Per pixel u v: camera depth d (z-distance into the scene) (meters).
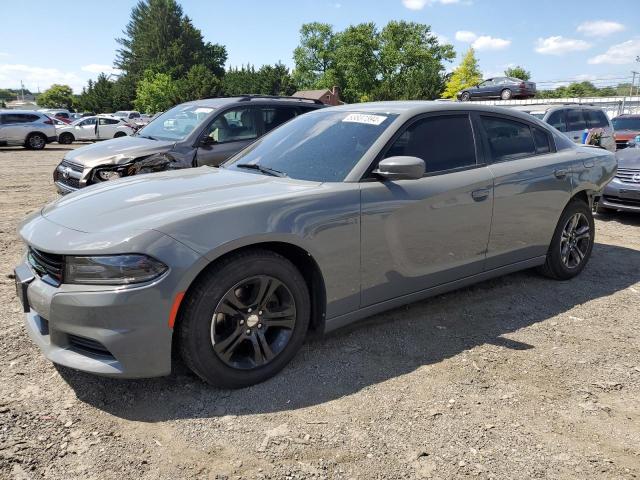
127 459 2.32
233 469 2.27
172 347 2.76
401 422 2.62
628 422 2.67
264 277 2.86
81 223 2.76
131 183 3.46
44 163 16.83
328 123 3.93
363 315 3.35
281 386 2.93
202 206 2.81
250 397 2.81
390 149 3.46
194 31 89.56
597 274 5.10
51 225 2.83
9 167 15.32
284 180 3.38
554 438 2.52
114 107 84.38
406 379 3.03
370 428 2.57
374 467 2.30
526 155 4.38
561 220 4.64
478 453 2.40
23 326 3.60
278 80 91.06
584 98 31.77
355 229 3.16
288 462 2.32
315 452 2.38
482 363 3.24
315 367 3.14
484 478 2.24
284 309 3.00
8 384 2.88
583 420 2.68
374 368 3.15
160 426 2.55
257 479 2.21
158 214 2.71
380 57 74.75
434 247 3.60
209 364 2.73
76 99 99.88
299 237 2.92
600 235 6.90
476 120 4.07
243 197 2.96
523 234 4.26
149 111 68.25
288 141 3.94
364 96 74.25
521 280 4.84
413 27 73.81
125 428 2.54
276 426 2.57
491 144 4.10
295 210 2.94
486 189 3.86
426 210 3.49
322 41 81.94
